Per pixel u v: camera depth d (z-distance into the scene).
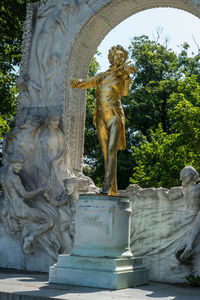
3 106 16.98
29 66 9.99
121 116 7.10
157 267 7.43
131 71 7.00
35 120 9.30
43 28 9.99
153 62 27.89
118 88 7.11
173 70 27.62
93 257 6.18
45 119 9.12
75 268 6.19
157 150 19.23
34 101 9.76
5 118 17.78
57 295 5.24
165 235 7.50
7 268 8.49
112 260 6.02
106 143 7.10
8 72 16.64
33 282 6.44
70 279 6.16
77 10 9.73
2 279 6.80
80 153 9.70
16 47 15.27
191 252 6.94
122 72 7.07
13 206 8.39
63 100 9.40
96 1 9.52
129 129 26.39
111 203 6.42
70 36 9.62
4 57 14.30
